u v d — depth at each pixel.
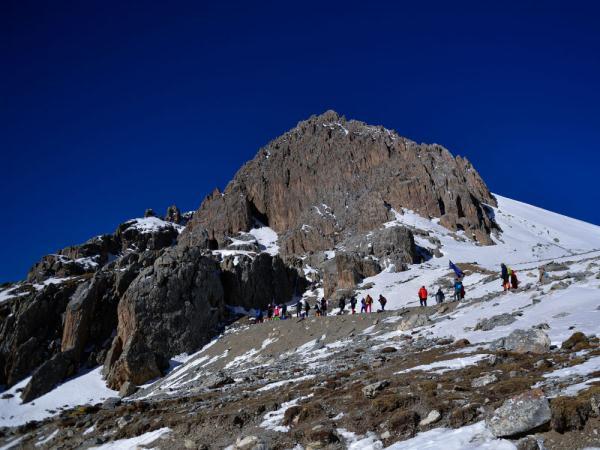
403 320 37.44
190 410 23.38
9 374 72.19
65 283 85.94
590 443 9.53
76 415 32.19
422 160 144.50
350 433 14.02
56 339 77.69
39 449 26.00
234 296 86.94
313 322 53.09
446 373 17.75
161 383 60.09
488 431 11.10
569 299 27.38
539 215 158.12
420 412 13.71
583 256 67.50
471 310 35.06
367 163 153.25
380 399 14.78
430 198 128.12
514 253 103.00
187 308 74.94
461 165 165.25
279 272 92.56
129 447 19.56
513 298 33.28
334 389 19.94
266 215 159.75
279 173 165.88
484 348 21.02
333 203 141.50
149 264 86.38
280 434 15.46
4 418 58.25
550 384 13.00
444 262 94.12
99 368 70.81
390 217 122.00
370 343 34.97
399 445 12.18
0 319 84.00
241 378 35.31
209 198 173.38
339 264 85.94
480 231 119.19
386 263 89.88
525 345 18.47
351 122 182.62
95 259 144.25
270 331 57.16
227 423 17.89
